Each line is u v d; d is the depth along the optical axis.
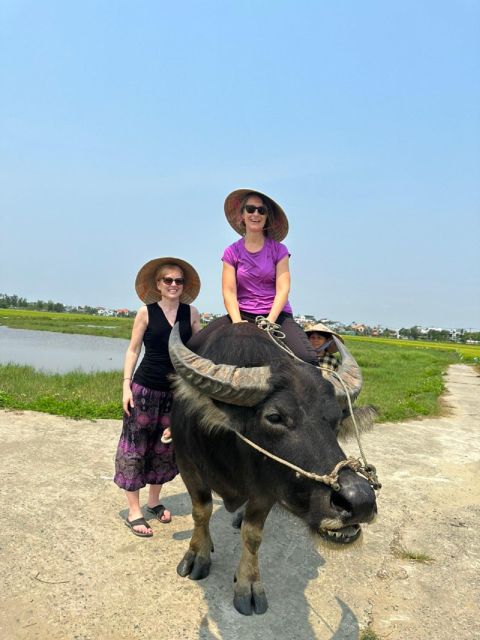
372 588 3.60
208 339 3.47
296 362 2.87
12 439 6.44
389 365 25.19
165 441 3.97
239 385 2.63
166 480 4.39
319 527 2.40
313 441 2.51
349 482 2.34
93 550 3.85
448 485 5.99
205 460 3.18
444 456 7.30
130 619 3.08
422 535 4.55
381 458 6.95
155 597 3.31
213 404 2.79
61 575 3.48
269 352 3.04
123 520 4.38
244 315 3.89
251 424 2.74
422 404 11.56
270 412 2.63
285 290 3.81
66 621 3.01
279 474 2.63
